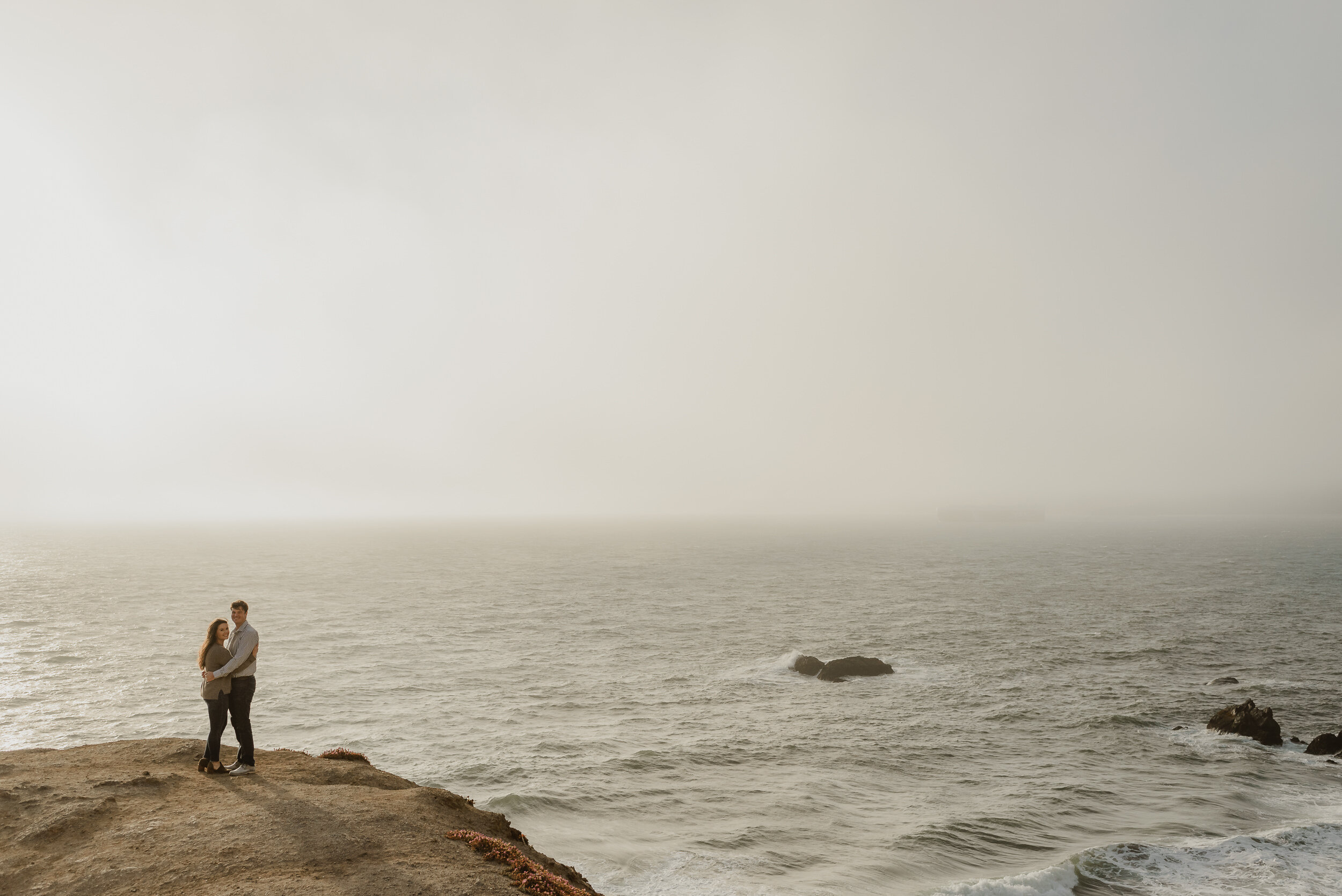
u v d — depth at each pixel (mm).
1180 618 85938
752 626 82250
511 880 11477
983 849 29031
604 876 26750
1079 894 25266
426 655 66688
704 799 34031
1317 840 28844
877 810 32781
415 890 10609
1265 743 41000
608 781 36125
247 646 15320
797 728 44781
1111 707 48812
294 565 176125
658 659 64875
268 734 43719
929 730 44312
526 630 80250
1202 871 26672
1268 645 69625
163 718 47281
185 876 10664
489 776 36750
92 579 139125
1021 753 40312
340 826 12711
